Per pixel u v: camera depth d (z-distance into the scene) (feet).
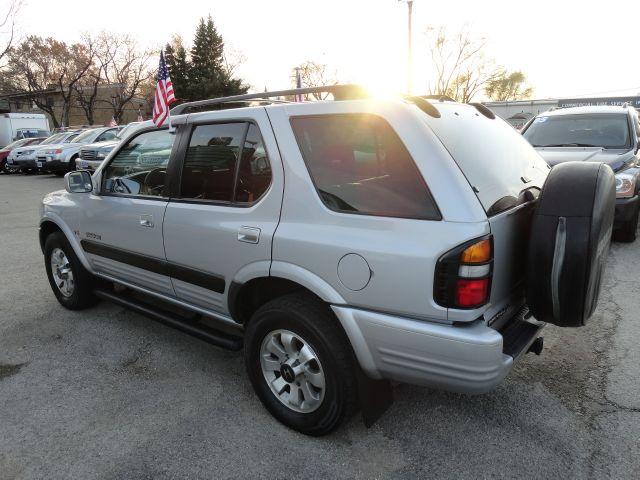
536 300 7.41
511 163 8.93
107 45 143.84
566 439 8.57
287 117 8.55
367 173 7.60
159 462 8.21
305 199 8.17
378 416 8.39
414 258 6.96
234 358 11.84
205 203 9.79
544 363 11.14
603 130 22.26
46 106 150.30
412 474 7.82
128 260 11.94
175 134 10.57
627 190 19.42
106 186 12.52
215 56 161.99
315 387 8.52
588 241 6.88
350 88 8.77
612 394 9.87
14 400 10.16
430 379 7.28
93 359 11.88
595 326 12.93
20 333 13.39
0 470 8.11
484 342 6.75
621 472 7.76
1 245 23.98
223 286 9.61
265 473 7.91
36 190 50.70
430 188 7.05
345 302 7.70
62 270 14.64
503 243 7.36
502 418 9.19
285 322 8.45
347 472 7.90
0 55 117.50
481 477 7.73
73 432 9.05
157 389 10.48
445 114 8.30
